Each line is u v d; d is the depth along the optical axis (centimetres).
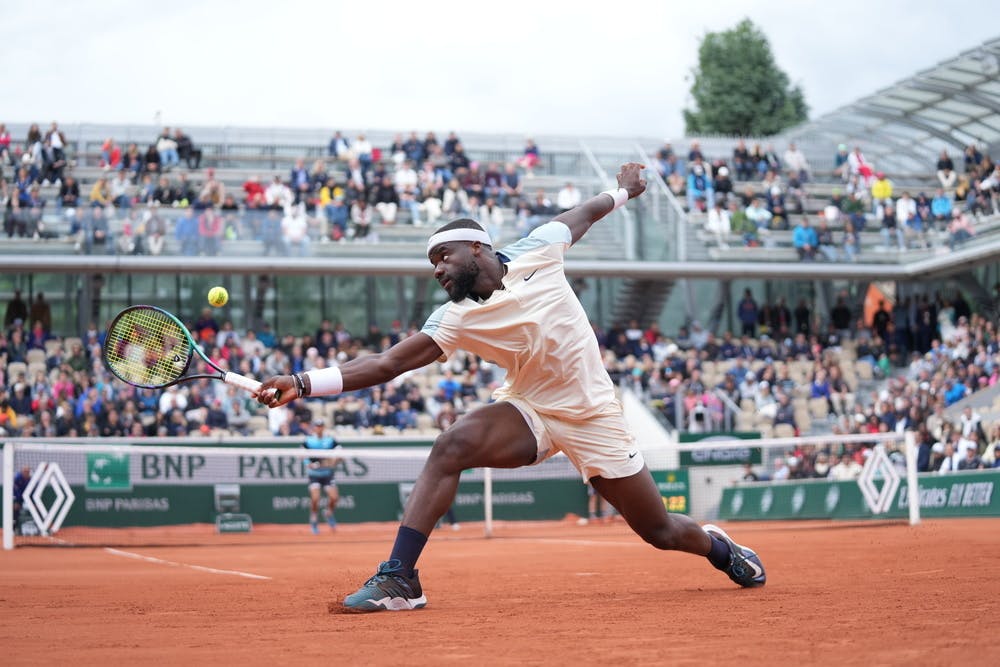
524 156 2739
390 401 2238
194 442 2014
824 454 2073
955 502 1734
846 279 2695
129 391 2116
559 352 480
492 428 481
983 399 2188
